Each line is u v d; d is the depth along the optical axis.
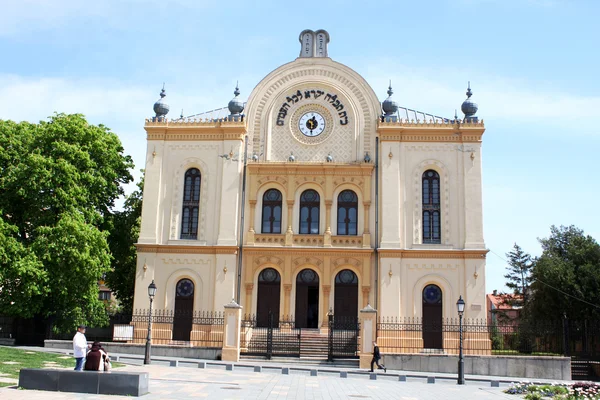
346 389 23.30
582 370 34.97
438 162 41.31
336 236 40.97
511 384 27.70
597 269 48.28
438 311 39.59
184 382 22.89
